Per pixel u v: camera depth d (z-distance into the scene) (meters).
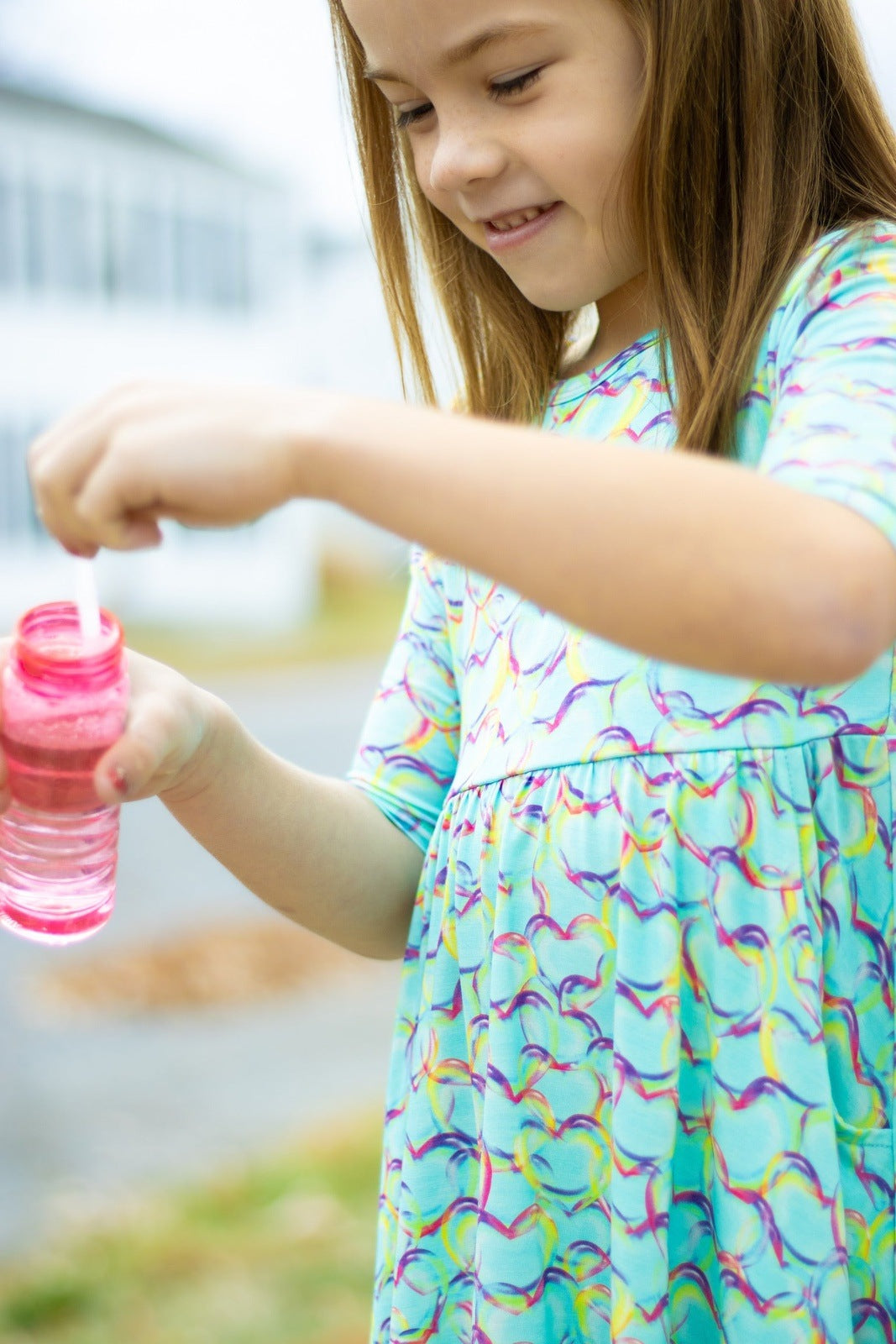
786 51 1.10
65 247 16.34
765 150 1.08
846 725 1.04
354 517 0.81
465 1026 1.18
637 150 1.06
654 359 1.20
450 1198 1.18
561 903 1.08
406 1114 1.22
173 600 17.53
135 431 0.81
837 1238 1.00
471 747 1.21
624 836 1.05
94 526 0.82
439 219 1.36
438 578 1.36
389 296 1.41
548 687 1.13
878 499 0.81
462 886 1.17
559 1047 1.09
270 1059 5.06
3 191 15.74
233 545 18.23
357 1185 3.72
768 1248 0.99
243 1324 2.95
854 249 1.01
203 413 0.81
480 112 1.08
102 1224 3.56
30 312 16.12
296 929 6.77
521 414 1.33
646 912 1.04
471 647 1.26
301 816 1.24
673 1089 1.02
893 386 0.89
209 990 5.85
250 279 18.27
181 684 1.12
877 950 1.04
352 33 1.35
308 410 0.81
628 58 1.06
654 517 0.76
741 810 1.02
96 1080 4.82
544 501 0.77
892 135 1.15
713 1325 1.04
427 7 1.03
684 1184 1.04
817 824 1.03
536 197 1.09
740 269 1.07
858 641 0.77
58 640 0.99
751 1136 1.00
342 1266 3.23
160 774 1.11
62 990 5.82
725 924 1.02
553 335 1.34
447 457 0.78
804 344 0.98
